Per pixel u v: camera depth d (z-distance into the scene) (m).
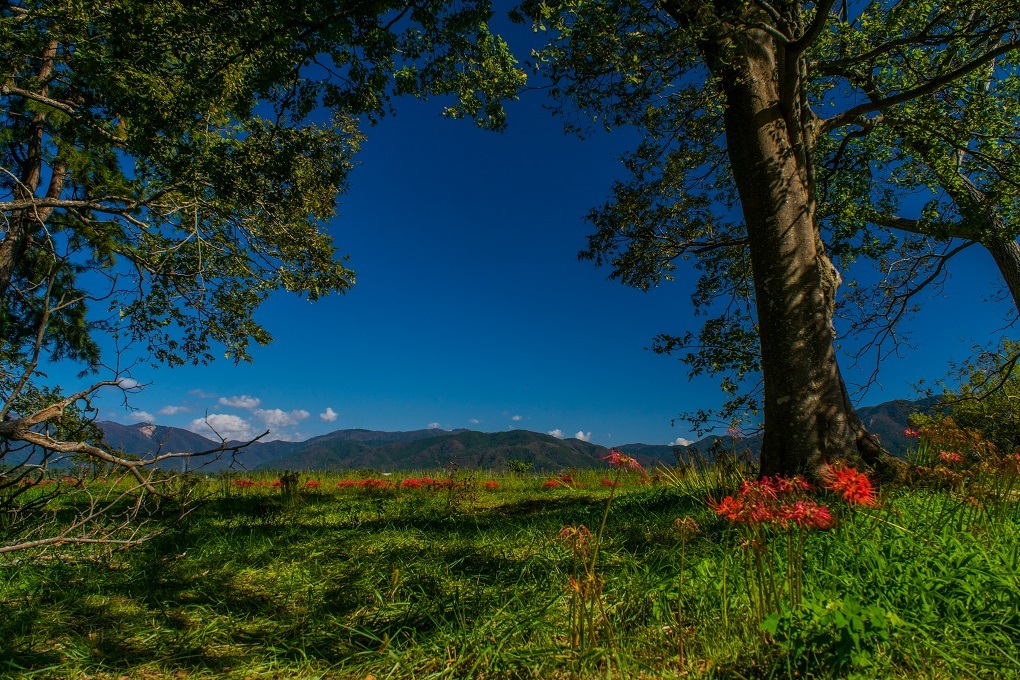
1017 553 3.21
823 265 8.15
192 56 7.43
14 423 4.75
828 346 6.70
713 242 11.62
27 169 13.29
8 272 12.81
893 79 9.09
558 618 3.10
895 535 3.47
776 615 2.27
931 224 9.27
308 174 11.26
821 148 10.06
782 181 7.00
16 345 13.47
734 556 3.47
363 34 7.72
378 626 3.30
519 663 2.64
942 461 4.53
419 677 2.63
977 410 10.09
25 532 4.94
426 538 5.66
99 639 3.22
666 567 3.64
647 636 2.80
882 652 2.29
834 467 4.51
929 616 2.49
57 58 10.71
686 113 9.06
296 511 8.16
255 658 2.94
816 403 6.43
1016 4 6.84
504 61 7.86
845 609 2.23
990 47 8.45
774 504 2.66
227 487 10.13
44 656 2.97
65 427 5.85
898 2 8.33
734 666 2.41
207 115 8.44
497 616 3.11
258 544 5.43
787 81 7.05
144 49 7.24
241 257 13.42
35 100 11.80
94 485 7.39
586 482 12.69
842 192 9.81
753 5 7.69
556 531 5.54
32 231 13.55
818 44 8.95
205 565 4.79
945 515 3.94
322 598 3.84
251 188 8.61
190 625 3.43
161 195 11.79
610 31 6.61
